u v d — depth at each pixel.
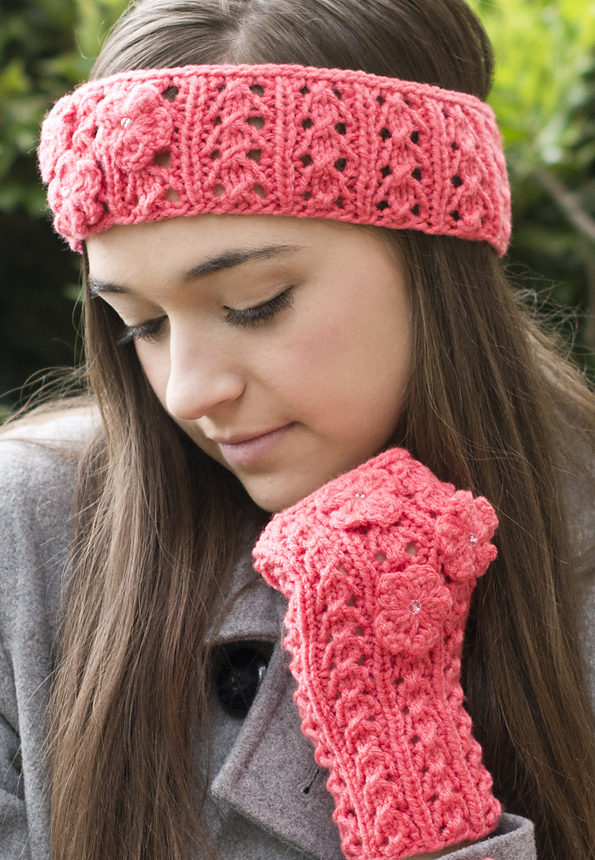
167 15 1.01
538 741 1.16
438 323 1.12
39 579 1.26
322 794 1.10
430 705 1.02
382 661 1.01
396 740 0.99
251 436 1.06
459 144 1.08
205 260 0.97
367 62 1.02
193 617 1.17
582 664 1.22
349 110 0.99
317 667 1.01
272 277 0.98
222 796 1.07
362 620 1.01
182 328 1.01
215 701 1.20
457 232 1.09
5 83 2.07
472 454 1.17
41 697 1.21
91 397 1.47
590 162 2.20
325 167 0.97
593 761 1.18
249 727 1.12
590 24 1.97
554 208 2.26
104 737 1.11
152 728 1.12
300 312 1.00
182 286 0.98
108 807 1.10
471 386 1.16
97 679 1.14
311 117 0.97
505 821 1.04
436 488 1.09
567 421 1.39
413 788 0.97
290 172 0.96
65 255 2.40
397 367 1.09
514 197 2.19
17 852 1.16
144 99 0.95
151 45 1.00
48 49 2.23
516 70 1.98
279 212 0.96
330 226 1.00
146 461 1.22
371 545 1.03
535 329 1.44
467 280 1.14
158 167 0.96
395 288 1.06
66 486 1.33
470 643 1.21
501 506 1.20
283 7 1.00
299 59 0.99
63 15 2.18
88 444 1.35
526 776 1.16
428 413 1.12
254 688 1.19
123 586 1.17
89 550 1.24
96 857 1.08
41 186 2.15
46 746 1.19
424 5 1.07
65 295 2.43
